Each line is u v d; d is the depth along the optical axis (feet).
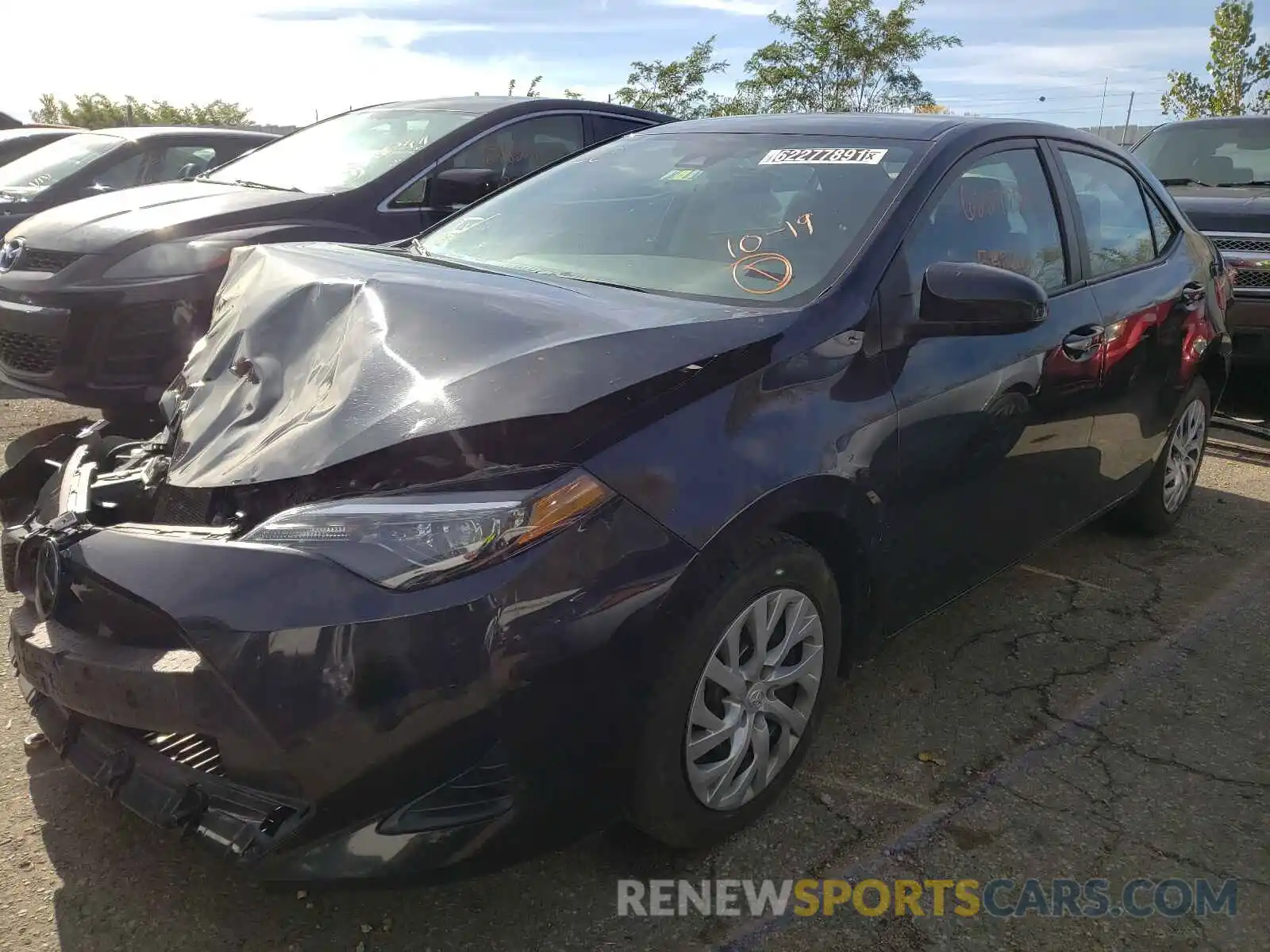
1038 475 10.70
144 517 7.76
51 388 14.93
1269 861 7.95
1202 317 13.92
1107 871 7.79
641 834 7.96
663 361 7.10
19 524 8.56
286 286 8.43
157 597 6.23
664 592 6.73
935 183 9.61
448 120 18.61
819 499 7.68
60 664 6.81
